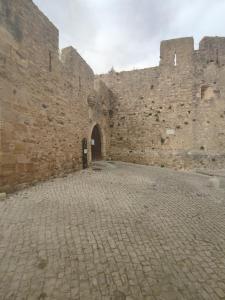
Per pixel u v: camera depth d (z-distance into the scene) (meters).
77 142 9.37
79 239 3.03
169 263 2.62
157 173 10.09
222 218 4.37
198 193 6.52
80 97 9.74
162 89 13.23
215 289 2.21
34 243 2.83
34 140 6.03
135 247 2.94
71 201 4.67
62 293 2.03
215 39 12.45
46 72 6.75
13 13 5.12
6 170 4.80
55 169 7.35
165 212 4.48
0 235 2.95
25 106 5.59
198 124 12.45
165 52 13.19
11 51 5.01
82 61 9.99
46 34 6.79
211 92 12.37
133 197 5.46
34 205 4.21
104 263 2.53
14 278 2.18
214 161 12.04
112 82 14.74
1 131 4.64
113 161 13.66
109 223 3.65
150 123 13.52
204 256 2.82
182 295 2.10
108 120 14.38
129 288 2.16
